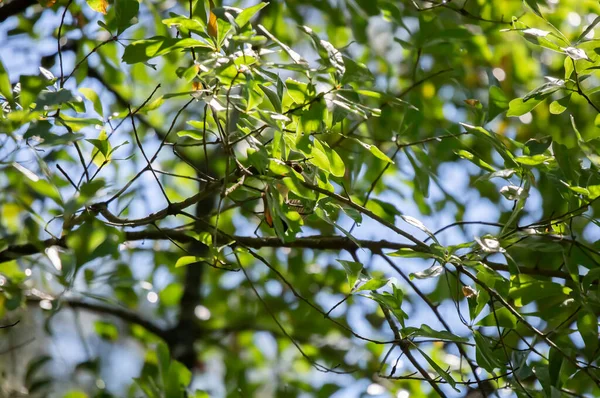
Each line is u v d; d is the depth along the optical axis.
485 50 3.81
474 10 3.92
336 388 3.93
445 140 3.75
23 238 3.25
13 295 3.30
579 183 3.26
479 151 4.01
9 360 3.92
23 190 3.34
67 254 3.27
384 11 3.73
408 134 3.49
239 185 3.21
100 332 3.95
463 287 3.25
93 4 3.31
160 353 3.47
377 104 3.86
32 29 3.87
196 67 3.10
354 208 3.21
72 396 3.71
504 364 3.23
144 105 3.27
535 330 3.19
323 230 3.94
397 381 3.86
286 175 3.14
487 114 3.44
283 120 3.09
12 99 3.18
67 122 3.17
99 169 3.22
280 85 3.11
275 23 3.98
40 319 4.01
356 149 3.62
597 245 3.33
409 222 3.17
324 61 3.19
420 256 3.18
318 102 3.13
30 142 3.16
